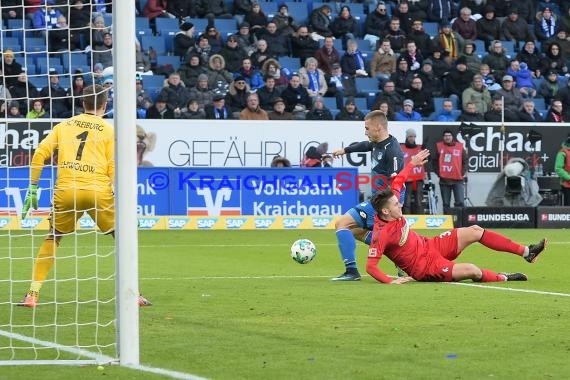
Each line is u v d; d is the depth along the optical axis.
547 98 43.69
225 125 36.53
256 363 10.83
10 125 33.94
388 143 19.55
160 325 13.56
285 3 45.47
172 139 36.19
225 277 20.20
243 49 41.00
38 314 14.78
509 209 37.72
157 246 28.36
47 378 10.06
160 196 35.31
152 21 43.19
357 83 41.88
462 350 11.59
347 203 36.75
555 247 28.44
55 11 40.00
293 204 36.31
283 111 38.06
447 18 46.47
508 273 20.56
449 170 37.81
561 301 16.02
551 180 38.94
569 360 10.98
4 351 11.68
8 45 39.38
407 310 14.91
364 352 11.46
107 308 15.47
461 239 18.77
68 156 15.74
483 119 39.66
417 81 40.59
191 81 39.03
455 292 17.17
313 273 21.14
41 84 38.03
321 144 37.28
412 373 10.29
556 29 46.91
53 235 15.70
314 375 10.19
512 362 10.88
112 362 10.82
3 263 22.89
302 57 41.94
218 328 13.27
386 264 23.41
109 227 16.09
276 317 14.27
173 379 9.98
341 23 43.84
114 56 11.09
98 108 16.09
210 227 35.66
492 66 43.31
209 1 43.66
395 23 43.38
